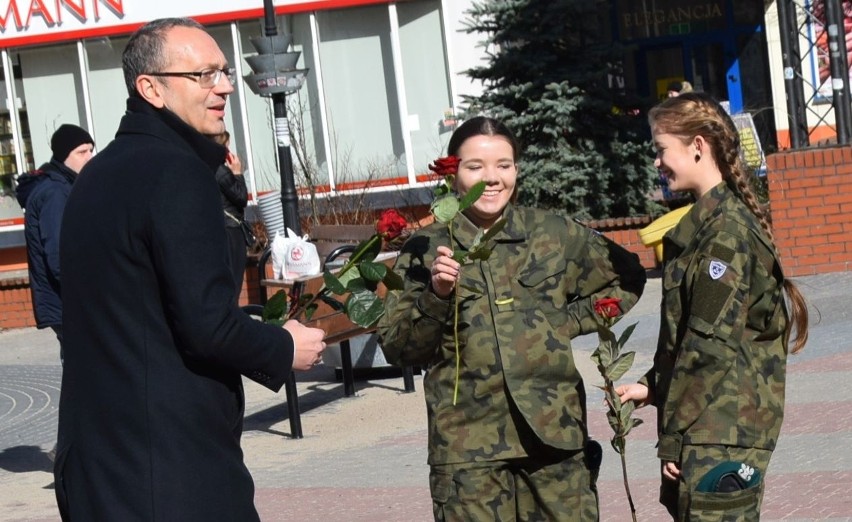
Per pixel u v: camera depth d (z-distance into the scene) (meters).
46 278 7.61
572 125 14.86
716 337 3.69
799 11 19.59
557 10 14.82
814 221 12.50
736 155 3.84
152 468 3.21
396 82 18.80
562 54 15.23
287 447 8.18
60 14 19.38
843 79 13.29
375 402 9.27
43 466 8.38
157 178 3.23
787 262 12.59
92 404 3.29
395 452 7.72
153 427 3.22
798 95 13.62
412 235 4.28
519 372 4.00
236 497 3.32
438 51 18.67
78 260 3.32
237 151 19.38
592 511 4.11
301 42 19.08
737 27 21.97
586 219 14.91
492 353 4.00
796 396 8.05
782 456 6.75
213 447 3.29
